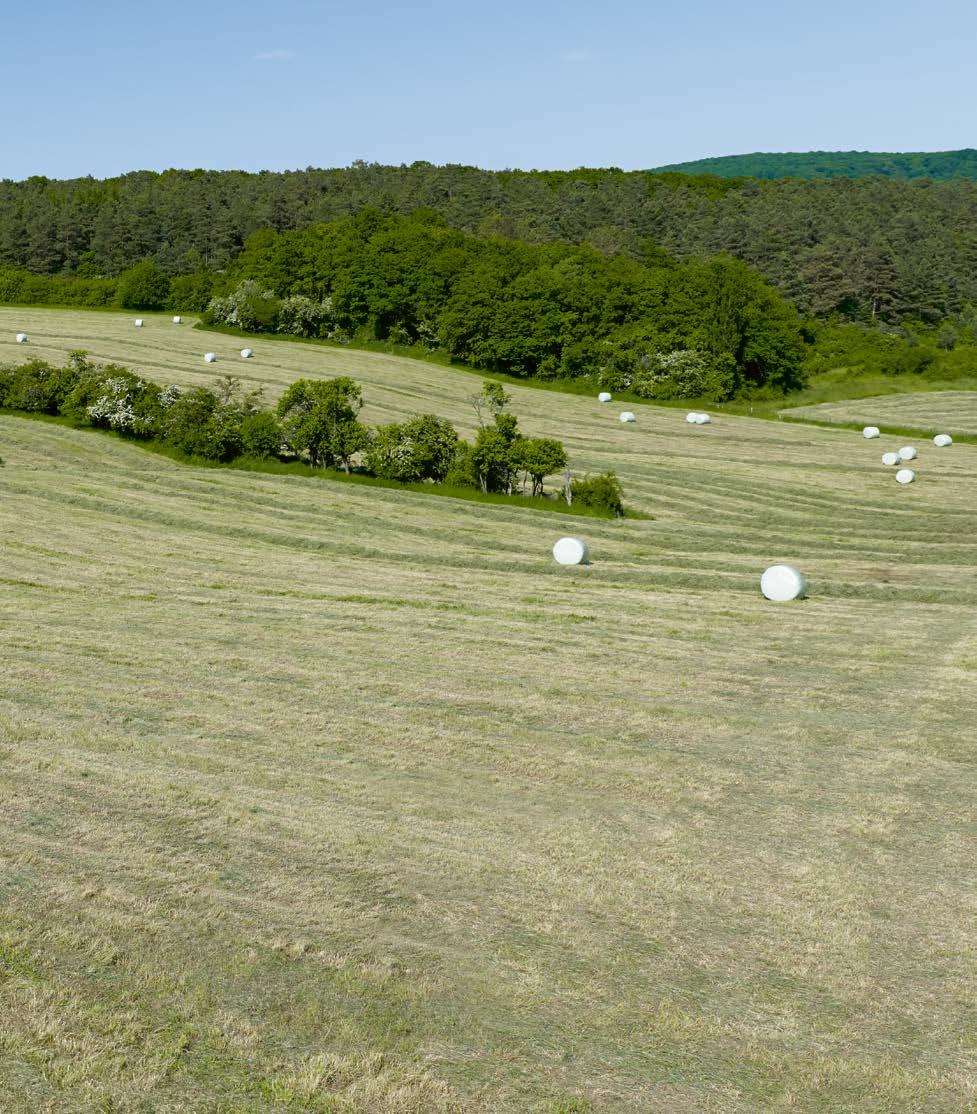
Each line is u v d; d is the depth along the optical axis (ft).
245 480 164.45
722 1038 36.99
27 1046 35.19
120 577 107.55
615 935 43.32
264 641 84.89
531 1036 36.83
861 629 95.91
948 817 55.36
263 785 56.95
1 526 126.11
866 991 39.88
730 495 176.45
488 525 146.72
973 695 75.66
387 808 54.75
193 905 44.14
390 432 172.24
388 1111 33.01
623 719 69.51
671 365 311.27
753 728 68.54
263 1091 33.68
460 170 613.93
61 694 69.46
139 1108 32.73
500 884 47.16
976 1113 33.50
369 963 40.68
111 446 178.60
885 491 180.86
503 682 76.38
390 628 90.99
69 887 44.93
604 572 121.90
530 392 293.23
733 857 50.52
